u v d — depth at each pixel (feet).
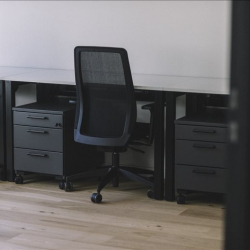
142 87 11.71
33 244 9.37
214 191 11.43
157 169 12.11
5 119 13.47
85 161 13.82
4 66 15.37
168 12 13.35
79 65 11.80
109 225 10.44
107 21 14.05
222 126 11.14
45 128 12.91
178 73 13.52
